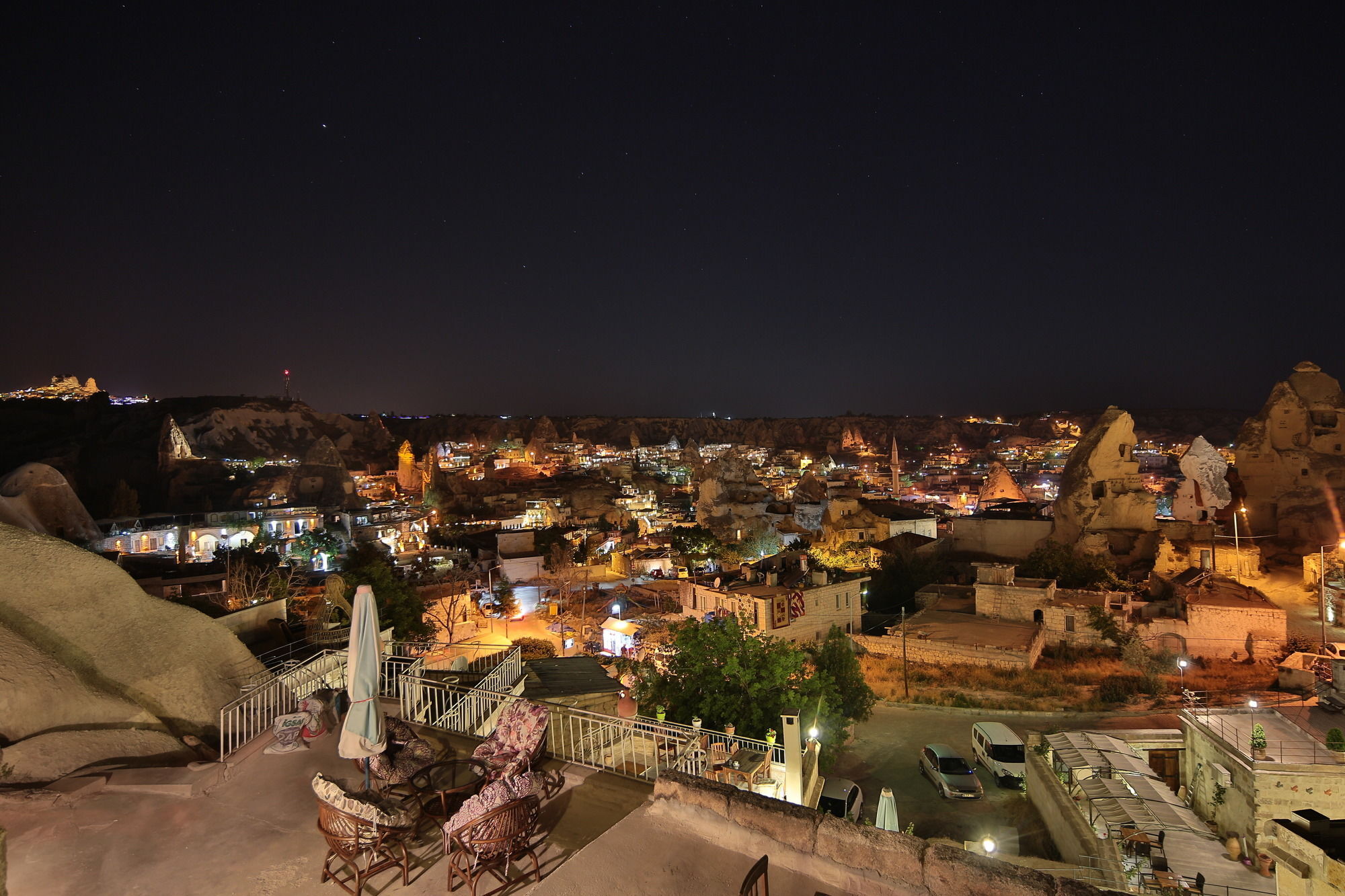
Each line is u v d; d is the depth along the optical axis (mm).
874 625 50406
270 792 9461
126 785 9477
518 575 84375
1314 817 19828
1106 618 42219
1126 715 33438
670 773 7676
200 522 84812
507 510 138625
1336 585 42250
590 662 30438
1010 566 47438
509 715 9328
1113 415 62062
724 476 139000
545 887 6430
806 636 44312
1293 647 37844
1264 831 20031
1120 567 56469
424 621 51344
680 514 149125
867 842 6398
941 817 25297
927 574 59281
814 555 70125
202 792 9430
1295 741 22062
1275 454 62000
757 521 119875
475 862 7344
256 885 7430
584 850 6984
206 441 169750
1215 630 39812
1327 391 61688
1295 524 58000
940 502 157125
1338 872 14500
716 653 24562
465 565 84188
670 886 6445
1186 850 20141
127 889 7359
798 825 6730
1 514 32094
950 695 36469
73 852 8023
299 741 10859
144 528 78125
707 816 7207
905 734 32812
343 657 16953
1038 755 26156
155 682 12180
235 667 13797
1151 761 26016
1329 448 60219
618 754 14188
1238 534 59688
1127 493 60250
